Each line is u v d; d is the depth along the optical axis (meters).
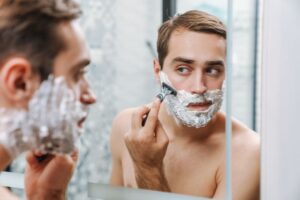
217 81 1.21
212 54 1.21
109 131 1.39
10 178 1.54
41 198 1.13
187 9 1.23
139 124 1.33
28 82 0.85
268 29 1.06
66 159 1.12
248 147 1.18
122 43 1.36
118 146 1.38
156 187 1.32
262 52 1.08
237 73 1.18
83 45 0.94
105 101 1.39
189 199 1.27
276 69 1.07
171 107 1.28
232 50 1.18
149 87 1.32
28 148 0.94
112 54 1.37
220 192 1.22
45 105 0.89
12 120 0.88
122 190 1.38
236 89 1.18
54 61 0.87
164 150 1.30
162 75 1.29
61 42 0.87
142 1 1.31
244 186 1.19
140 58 1.33
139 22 1.32
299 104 1.08
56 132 0.94
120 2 1.35
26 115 0.88
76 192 1.46
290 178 1.10
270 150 1.10
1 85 0.84
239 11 1.17
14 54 0.83
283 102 1.08
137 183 1.35
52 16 0.86
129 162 1.36
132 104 1.35
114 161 1.39
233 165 1.20
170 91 1.27
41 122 0.90
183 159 1.27
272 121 1.09
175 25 1.25
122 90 1.36
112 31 1.37
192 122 1.25
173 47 1.26
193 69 1.24
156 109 1.30
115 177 1.40
